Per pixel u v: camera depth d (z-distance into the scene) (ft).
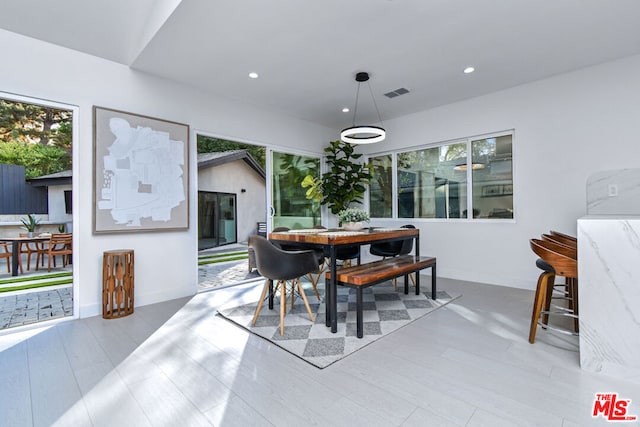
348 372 6.12
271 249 8.04
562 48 9.66
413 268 9.94
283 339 7.70
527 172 12.43
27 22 8.42
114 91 10.25
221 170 25.85
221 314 9.65
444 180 15.28
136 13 9.18
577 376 5.87
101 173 9.89
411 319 9.03
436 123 15.14
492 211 13.67
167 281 11.45
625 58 10.30
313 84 12.21
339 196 17.63
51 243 16.69
